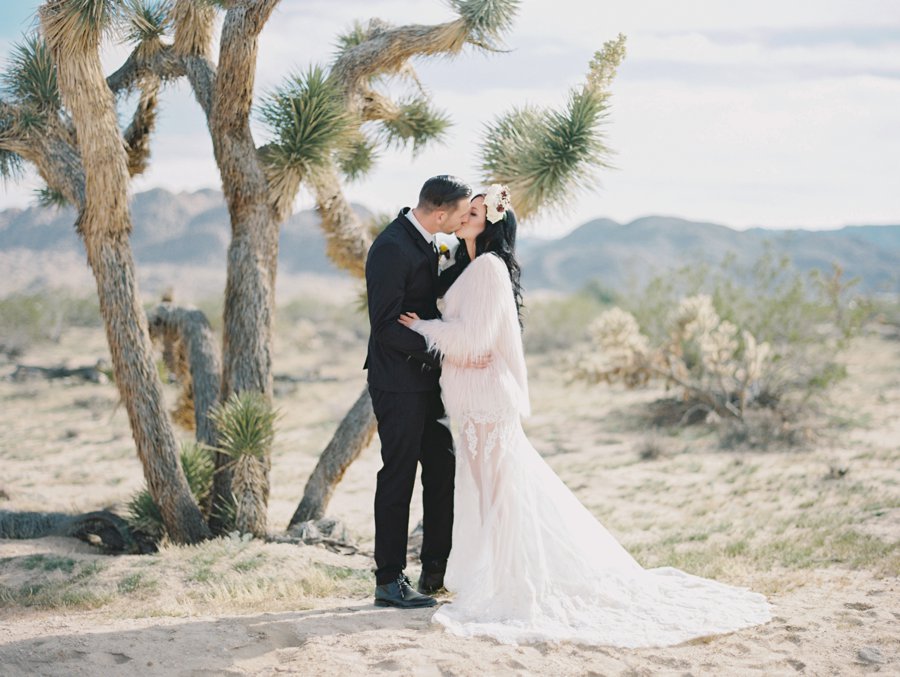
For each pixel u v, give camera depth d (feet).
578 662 11.96
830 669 11.92
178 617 15.03
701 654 12.48
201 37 26.20
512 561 13.99
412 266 14.30
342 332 139.64
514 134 27.91
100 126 22.50
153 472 25.27
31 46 26.32
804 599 16.19
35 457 51.29
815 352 54.65
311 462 48.49
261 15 23.30
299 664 11.51
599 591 14.24
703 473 39.81
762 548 23.86
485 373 14.39
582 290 154.30
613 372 54.03
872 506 29.25
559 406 65.10
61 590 20.38
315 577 20.90
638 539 27.58
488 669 11.51
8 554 24.27
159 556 23.07
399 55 28.07
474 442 14.37
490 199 14.40
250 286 25.88
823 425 49.03
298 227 631.56
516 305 14.70
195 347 30.60
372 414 28.68
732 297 59.36
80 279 458.91
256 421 25.13
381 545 15.05
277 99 25.08
